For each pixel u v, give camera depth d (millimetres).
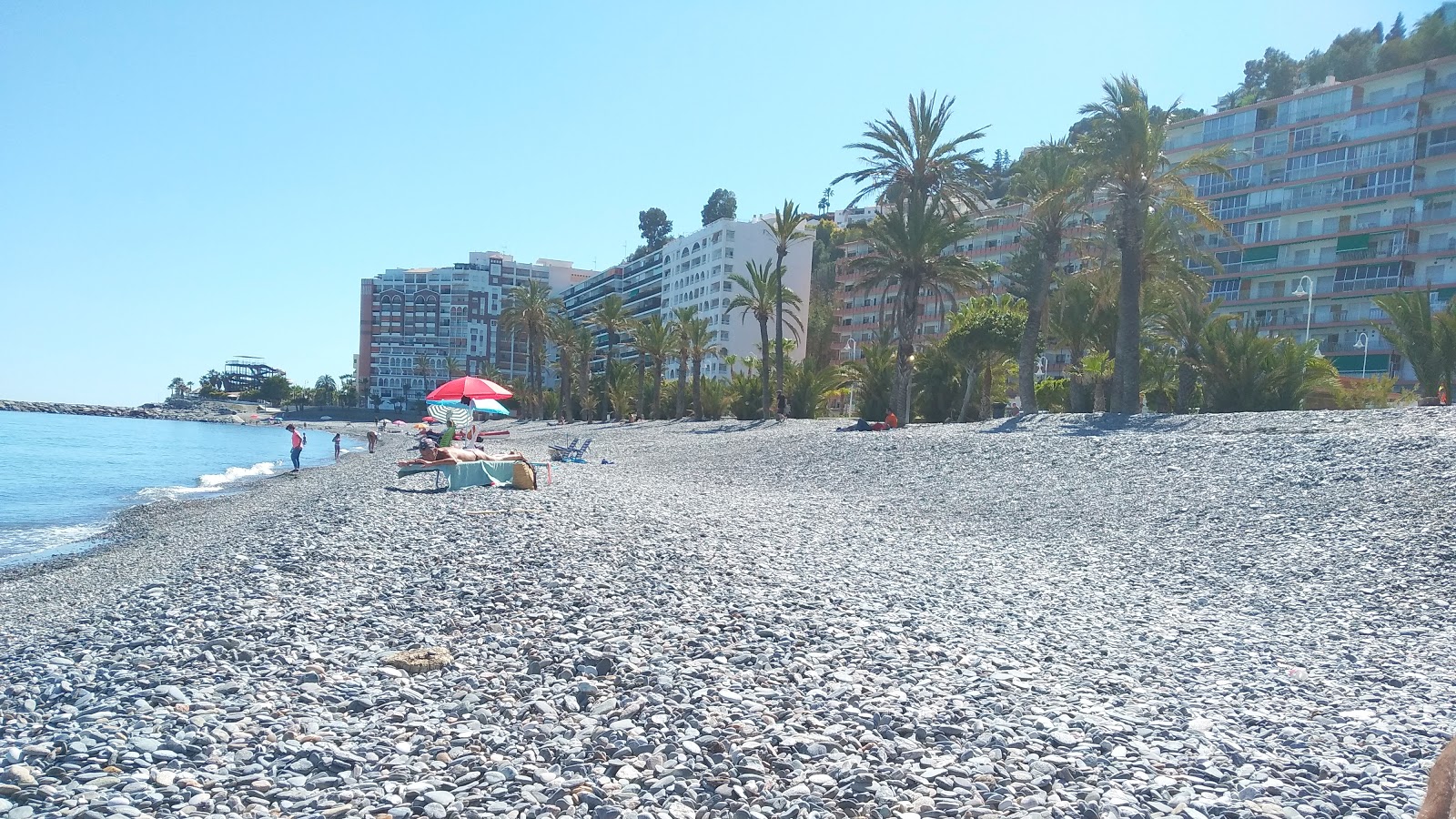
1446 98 64750
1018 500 18000
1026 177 33531
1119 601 10219
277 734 5484
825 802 4598
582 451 33031
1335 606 9914
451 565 10398
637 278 150250
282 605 8617
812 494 21422
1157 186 27984
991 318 40375
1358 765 5172
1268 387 30031
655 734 5523
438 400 24188
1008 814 4461
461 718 5855
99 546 19500
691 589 9367
